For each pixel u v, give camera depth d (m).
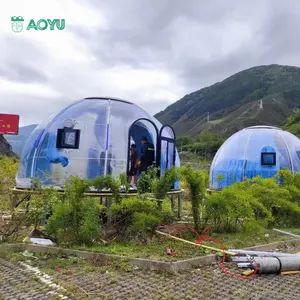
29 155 9.57
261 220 9.21
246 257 6.33
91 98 10.13
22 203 9.24
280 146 13.20
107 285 5.01
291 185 10.60
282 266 5.92
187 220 9.84
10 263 5.90
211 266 6.18
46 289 4.75
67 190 7.10
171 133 10.80
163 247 7.02
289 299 4.77
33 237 7.09
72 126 9.32
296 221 10.12
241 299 4.70
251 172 12.91
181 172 8.09
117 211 7.42
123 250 6.63
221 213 8.17
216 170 14.03
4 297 4.46
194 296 4.73
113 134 9.48
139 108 10.66
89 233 6.72
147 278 5.38
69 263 5.95
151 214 7.53
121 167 9.29
